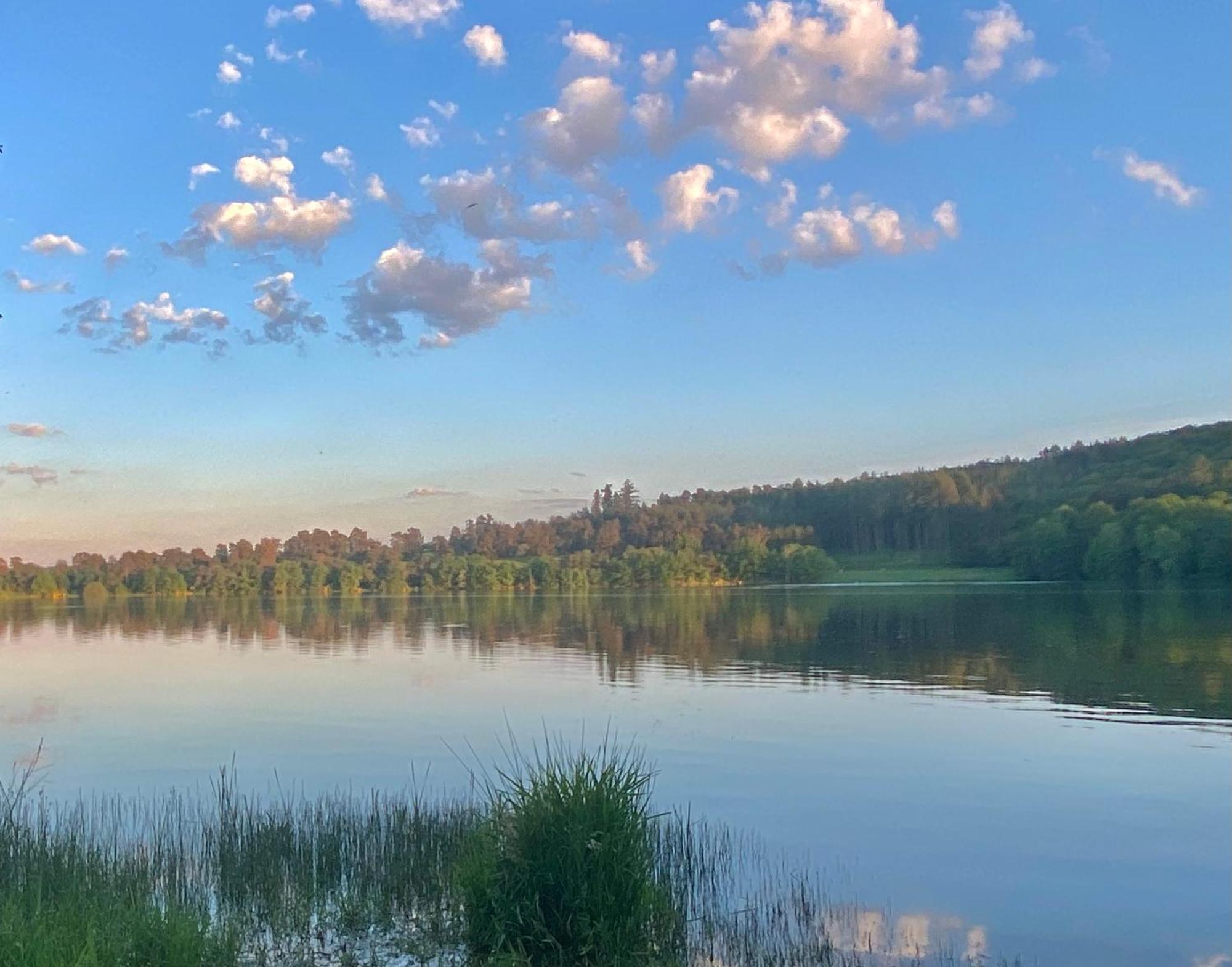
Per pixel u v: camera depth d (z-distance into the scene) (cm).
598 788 1112
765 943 1157
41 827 1360
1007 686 3344
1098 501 11012
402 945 1124
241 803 1786
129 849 1386
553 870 1077
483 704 3105
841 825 1647
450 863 1284
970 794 1842
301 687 3638
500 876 1093
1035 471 13238
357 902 1249
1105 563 10031
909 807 1756
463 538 17575
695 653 4669
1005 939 1174
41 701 3359
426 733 2595
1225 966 1115
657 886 1153
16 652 5488
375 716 2892
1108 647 4475
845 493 14900
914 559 13575
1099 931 1209
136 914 967
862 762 2134
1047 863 1448
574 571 14612
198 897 1250
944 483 13250
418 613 9331
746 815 1708
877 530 14125
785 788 1902
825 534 14688
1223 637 4753
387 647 5412
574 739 2445
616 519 16875
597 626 6875
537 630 6481
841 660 4259
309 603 12975
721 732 2523
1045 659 4091
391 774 2097
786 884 1352
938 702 3005
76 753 2369
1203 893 1333
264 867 1310
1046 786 1909
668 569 14425
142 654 5272
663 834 1459
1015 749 2258
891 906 1280
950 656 4291
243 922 1179
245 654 5175
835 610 7850
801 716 2761
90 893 1148
